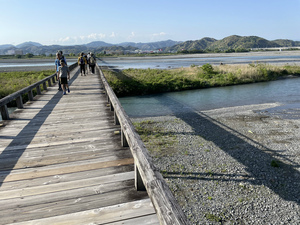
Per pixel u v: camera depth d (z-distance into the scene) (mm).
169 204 1793
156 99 21953
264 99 21016
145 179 2318
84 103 9570
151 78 29266
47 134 5781
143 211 2875
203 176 8047
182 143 10922
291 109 17297
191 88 26953
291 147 10352
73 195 3219
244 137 11672
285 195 6973
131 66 57062
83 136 5617
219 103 19891
